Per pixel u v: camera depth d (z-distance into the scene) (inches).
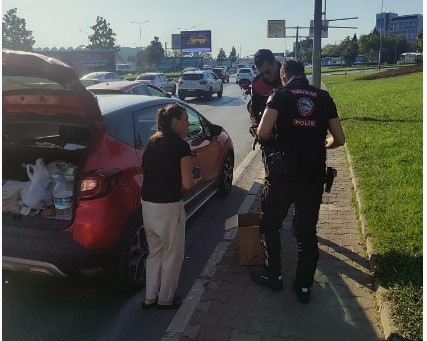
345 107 640.4
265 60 194.5
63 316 150.1
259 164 361.4
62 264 139.6
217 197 271.7
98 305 156.6
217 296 155.4
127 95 203.2
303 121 140.3
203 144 231.9
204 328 137.8
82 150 157.8
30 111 156.9
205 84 997.2
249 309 147.2
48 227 142.1
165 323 145.9
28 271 145.6
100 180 141.2
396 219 203.2
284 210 149.6
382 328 135.5
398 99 706.8
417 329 127.3
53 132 180.7
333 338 132.0
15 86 149.3
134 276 159.8
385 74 1433.3
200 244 207.0
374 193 242.1
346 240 197.5
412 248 173.8
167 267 148.4
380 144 368.8
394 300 141.8
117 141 158.1
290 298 153.3
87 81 853.2
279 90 143.3
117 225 146.6
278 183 144.9
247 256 175.8
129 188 153.4
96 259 141.7
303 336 133.0
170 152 140.6
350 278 164.9
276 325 138.4
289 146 142.0
